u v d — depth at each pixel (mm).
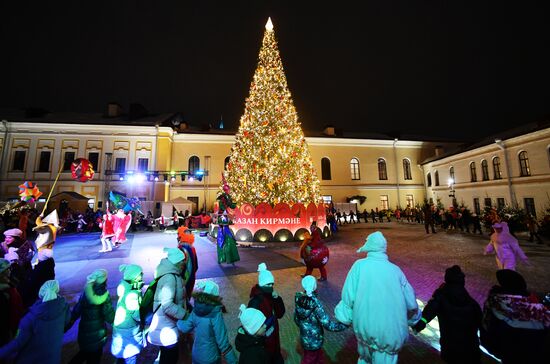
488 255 11414
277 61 18000
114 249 13469
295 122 17219
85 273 8977
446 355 3094
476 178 28188
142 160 30266
